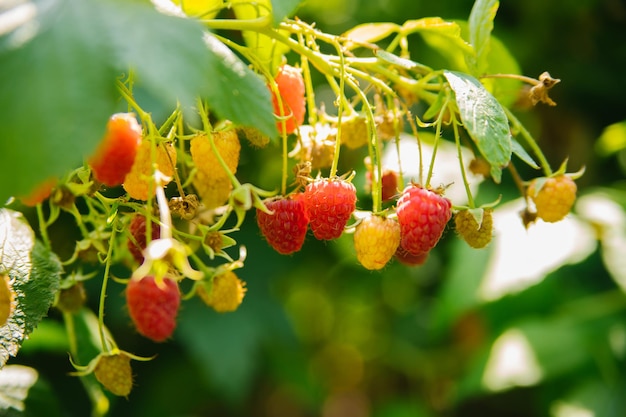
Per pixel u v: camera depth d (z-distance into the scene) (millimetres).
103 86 324
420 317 872
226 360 665
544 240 664
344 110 472
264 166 694
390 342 900
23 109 320
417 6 762
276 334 697
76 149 319
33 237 440
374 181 435
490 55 505
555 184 453
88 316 512
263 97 368
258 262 705
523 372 665
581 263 736
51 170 317
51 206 435
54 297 440
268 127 365
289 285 859
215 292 442
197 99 394
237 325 677
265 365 793
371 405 986
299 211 418
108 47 327
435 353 857
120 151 367
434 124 428
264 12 463
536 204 457
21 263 432
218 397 774
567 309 709
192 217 411
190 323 666
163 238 364
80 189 423
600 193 709
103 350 422
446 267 808
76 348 498
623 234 671
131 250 443
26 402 501
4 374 507
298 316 979
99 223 445
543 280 722
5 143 318
